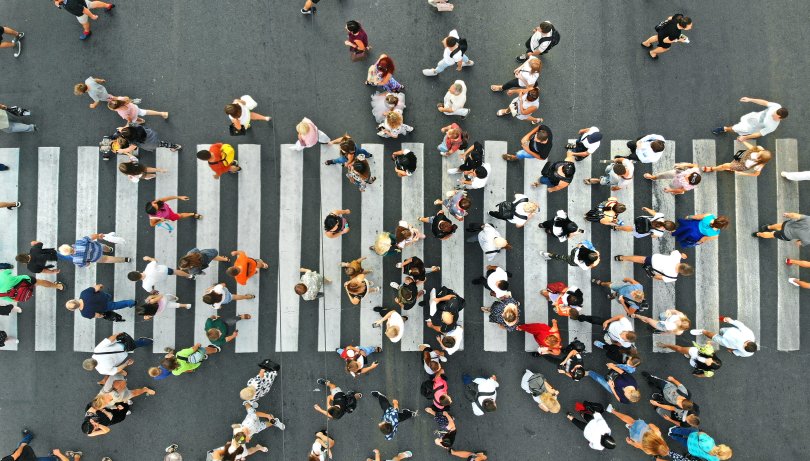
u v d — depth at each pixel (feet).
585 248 26.84
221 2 30.83
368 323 30.55
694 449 28.30
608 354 29.17
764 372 31.40
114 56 30.73
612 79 31.60
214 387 30.35
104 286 30.12
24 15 30.81
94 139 30.45
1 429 30.30
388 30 31.14
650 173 31.27
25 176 30.37
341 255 30.60
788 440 31.35
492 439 30.83
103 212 30.25
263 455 30.45
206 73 30.76
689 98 31.78
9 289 27.58
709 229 27.37
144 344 29.45
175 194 30.32
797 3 31.53
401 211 30.76
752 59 31.99
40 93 30.58
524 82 28.22
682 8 31.91
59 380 30.25
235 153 30.48
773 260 31.40
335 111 30.86
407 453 30.32
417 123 30.99
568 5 31.63
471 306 30.83
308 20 30.89
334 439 30.48
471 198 30.83
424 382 28.71
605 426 28.22
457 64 30.45
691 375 31.22
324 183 30.55
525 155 29.58
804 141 31.83
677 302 31.17
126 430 30.25
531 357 30.89
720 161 31.68
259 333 30.42
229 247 30.40
